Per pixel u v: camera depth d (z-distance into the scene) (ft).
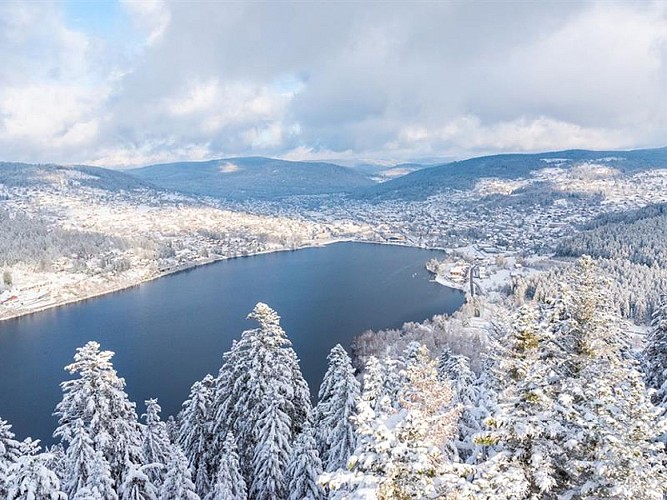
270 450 111.75
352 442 112.78
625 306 383.65
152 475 113.80
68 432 102.47
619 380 56.59
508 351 61.67
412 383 61.21
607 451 49.19
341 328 425.28
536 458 49.24
